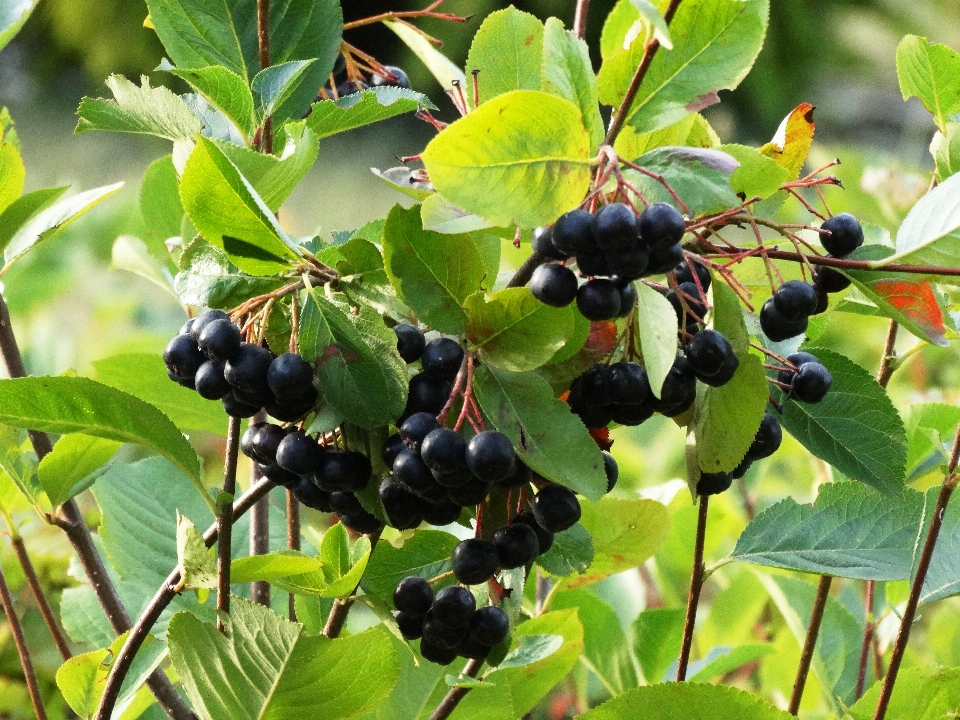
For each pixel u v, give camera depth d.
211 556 0.95
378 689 0.96
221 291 0.96
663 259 0.91
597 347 0.94
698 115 1.00
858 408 1.00
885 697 1.02
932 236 0.96
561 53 0.92
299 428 0.95
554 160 0.91
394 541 1.02
